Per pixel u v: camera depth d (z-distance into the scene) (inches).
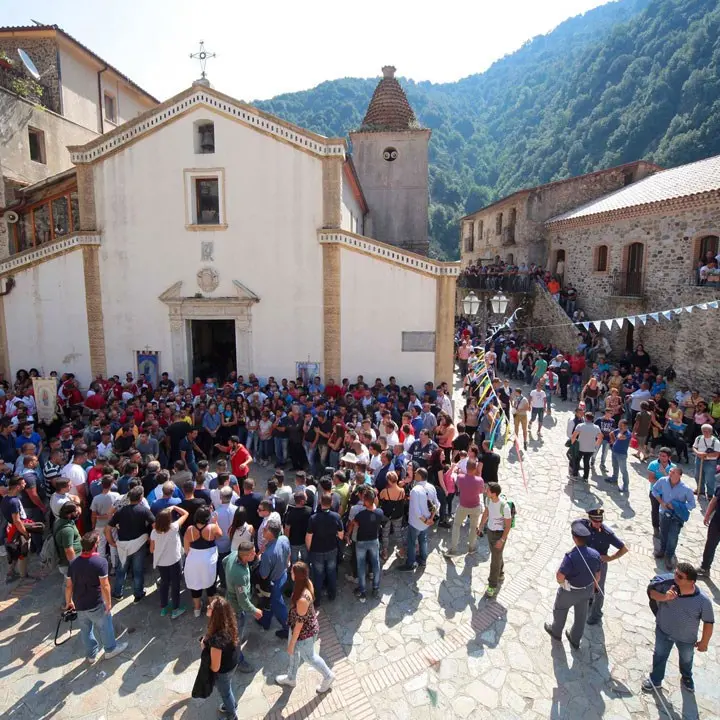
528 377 854.5
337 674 248.1
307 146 578.2
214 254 605.6
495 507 300.0
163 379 592.1
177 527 283.4
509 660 256.1
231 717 215.9
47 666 252.4
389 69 1002.7
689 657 231.6
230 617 208.7
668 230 775.1
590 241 968.3
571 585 254.4
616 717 223.6
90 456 356.5
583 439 455.5
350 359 605.0
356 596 302.2
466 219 1605.6
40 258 618.5
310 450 462.6
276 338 610.2
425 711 227.6
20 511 309.7
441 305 589.9
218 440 505.0
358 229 886.4
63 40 784.9
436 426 456.4
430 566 336.2
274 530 266.5
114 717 224.2
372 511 296.7
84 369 629.3
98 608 247.9
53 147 772.0
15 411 504.1
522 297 1091.9
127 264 614.9
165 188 601.6
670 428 504.4
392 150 964.6
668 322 775.1
